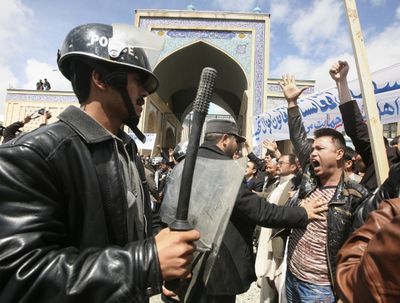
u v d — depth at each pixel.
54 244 0.85
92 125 1.02
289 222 1.86
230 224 1.95
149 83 1.17
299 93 2.58
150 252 0.79
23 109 15.62
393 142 2.71
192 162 0.85
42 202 0.84
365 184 2.26
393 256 0.60
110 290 0.75
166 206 1.60
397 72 2.71
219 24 13.46
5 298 0.72
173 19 13.52
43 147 0.89
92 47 1.03
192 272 1.04
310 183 2.15
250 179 5.64
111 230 0.99
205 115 0.86
